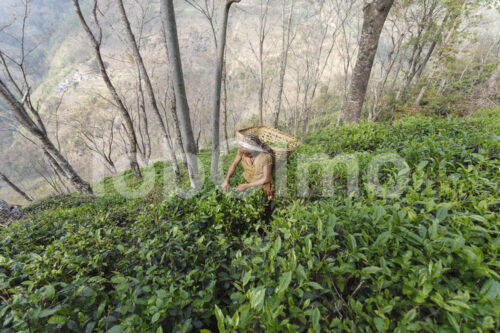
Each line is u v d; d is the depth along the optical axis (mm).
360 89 7324
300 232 1393
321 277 1179
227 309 1381
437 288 922
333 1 14641
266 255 1419
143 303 1214
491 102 11008
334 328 993
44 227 3023
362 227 1406
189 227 1982
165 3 3076
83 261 1702
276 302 954
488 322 784
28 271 1689
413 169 2086
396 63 17219
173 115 8828
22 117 6309
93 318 1281
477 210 1287
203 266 1612
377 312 904
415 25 13953
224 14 3484
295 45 18578
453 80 22234
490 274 969
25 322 1189
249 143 2533
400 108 13766
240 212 2162
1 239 2928
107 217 2930
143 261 1760
